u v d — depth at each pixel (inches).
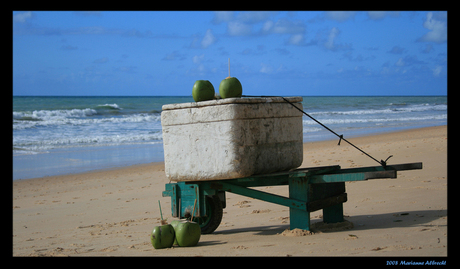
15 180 517.7
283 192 334.6
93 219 299.3
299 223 195.6
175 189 222.1
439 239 162.1
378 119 1382.9
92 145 834.8
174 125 216.5
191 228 187.9
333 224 203.8
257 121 200.8
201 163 205.8
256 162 199.0
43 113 1400.1
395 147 563.2
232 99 190.7
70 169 588.4
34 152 749.3
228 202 317.7
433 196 264.4
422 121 1273.4
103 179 507.5
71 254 187.3
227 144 193.9
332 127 1114.7
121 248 196.1
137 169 572.4
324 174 203.9
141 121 1331.2
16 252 201.0
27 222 301.7
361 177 179.3
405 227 189.0
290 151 220.7
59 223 292.7
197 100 212.8
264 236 199.5
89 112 1515.7
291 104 216.5
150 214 305.4
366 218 221.0
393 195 279.3
